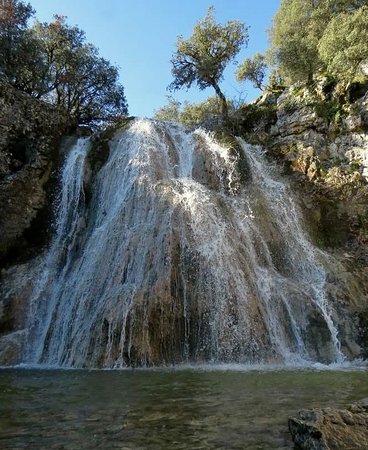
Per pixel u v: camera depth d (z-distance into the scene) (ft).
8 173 69.77
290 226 64.23
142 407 21.58
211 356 43.98
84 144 76.02
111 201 63.62
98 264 52.80
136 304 44.04
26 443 16.37
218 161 72.74
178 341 44.19
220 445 15.97
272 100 99.35
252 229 59.26
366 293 55.11
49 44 94.48
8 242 61.77
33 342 49.16
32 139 74.43
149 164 66.39
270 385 27.78
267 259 57.06
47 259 59.47
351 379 30.60
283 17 104.63
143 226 54.24
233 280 49.55
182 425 18.38
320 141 81.87
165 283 46.65
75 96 99.25
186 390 26.14
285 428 17.72
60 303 51.75
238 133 96.43
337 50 80.53
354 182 71.97
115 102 102.37
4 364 45.09
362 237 66.44
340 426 15.83
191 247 50.88
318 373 34.58
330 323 48.78
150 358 41.65
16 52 85.56
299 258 59.62
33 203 66.39
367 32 76.74
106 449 15.69
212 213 56.75
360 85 84.02
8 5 85.87
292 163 78.59
